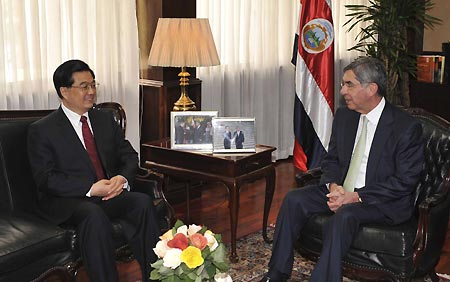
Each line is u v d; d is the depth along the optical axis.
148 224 3.13
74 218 3.01
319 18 5.27
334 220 2.92
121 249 3.17
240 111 5.57
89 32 4.25
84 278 3.50
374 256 2.94
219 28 5.20
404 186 3.00
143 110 4.73
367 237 2.93
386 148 3.08
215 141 3.73
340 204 3.05
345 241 2.90
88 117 3.38
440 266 3.67
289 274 3.21
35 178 3.16
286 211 3.19
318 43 5.29
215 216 4.53
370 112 3.15
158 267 2.05
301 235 3.22
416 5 5.57
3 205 3.17
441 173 3.12
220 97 5.33
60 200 3.14
